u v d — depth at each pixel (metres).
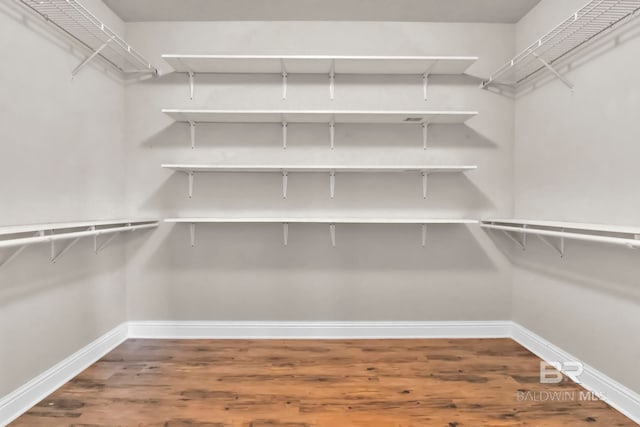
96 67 2.48
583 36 2.08
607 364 1.97
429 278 2.92
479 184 2.92
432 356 2.53
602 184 2.01
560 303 2.35
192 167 2.55
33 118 1.91
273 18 2.81
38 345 1.96
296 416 1.81
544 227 2.49
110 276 2.66
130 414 1.82
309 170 2.74
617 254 1.91
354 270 2.91
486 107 2.90
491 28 2.89
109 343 2.62
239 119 2.75
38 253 1.96
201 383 2.13
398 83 2.88
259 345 2.74
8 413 1.75
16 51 1.80
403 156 2.89
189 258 2.89
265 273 2.89
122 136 2.83
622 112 1.88
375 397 1.99
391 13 2.75
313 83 2.87
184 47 2.86
